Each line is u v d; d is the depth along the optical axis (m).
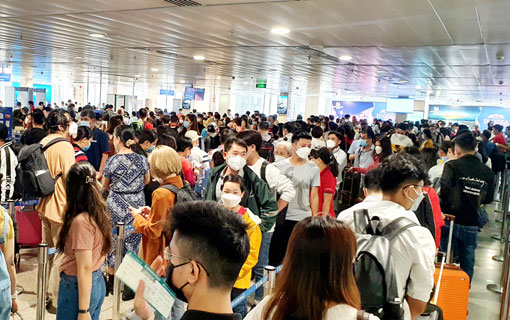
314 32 9.59
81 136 5.39
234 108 43.28
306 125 11.88
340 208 6.36
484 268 6.38
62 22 10.17
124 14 8.88
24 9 9.01
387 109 28.72
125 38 11.86
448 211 4.73
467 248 4.74
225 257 1.40
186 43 12.16
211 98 34.12
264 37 10.60
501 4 6.47
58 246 3.00
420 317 2.42
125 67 20.05
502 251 7.20
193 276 1.40
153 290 1.40
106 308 4.41
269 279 2.91
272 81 23.33
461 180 4.66
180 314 3.18
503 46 9.80
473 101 31.86
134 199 4.62
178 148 5.66
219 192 3.82
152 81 27.83
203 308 1.41
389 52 11.72
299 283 1.51
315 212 4.82
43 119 6.12
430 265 2.15
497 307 5.06
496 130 13.44
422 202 3.31
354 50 11.66
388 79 19.11
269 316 1.57
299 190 4.69
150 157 3.79
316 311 1.48
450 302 3.62
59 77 29.44
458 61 12.52
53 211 4.59
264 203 3.73
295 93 31.92
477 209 4.66
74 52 15.68
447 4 6.71
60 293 3.02
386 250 1.92
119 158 4.59
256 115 17.56
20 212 4.83
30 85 33.47
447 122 34.75
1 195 4.80
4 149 4.91
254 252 3.13
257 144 4.11
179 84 29.22
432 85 20.75
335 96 34.09
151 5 7.96
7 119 8.15
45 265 3.51
